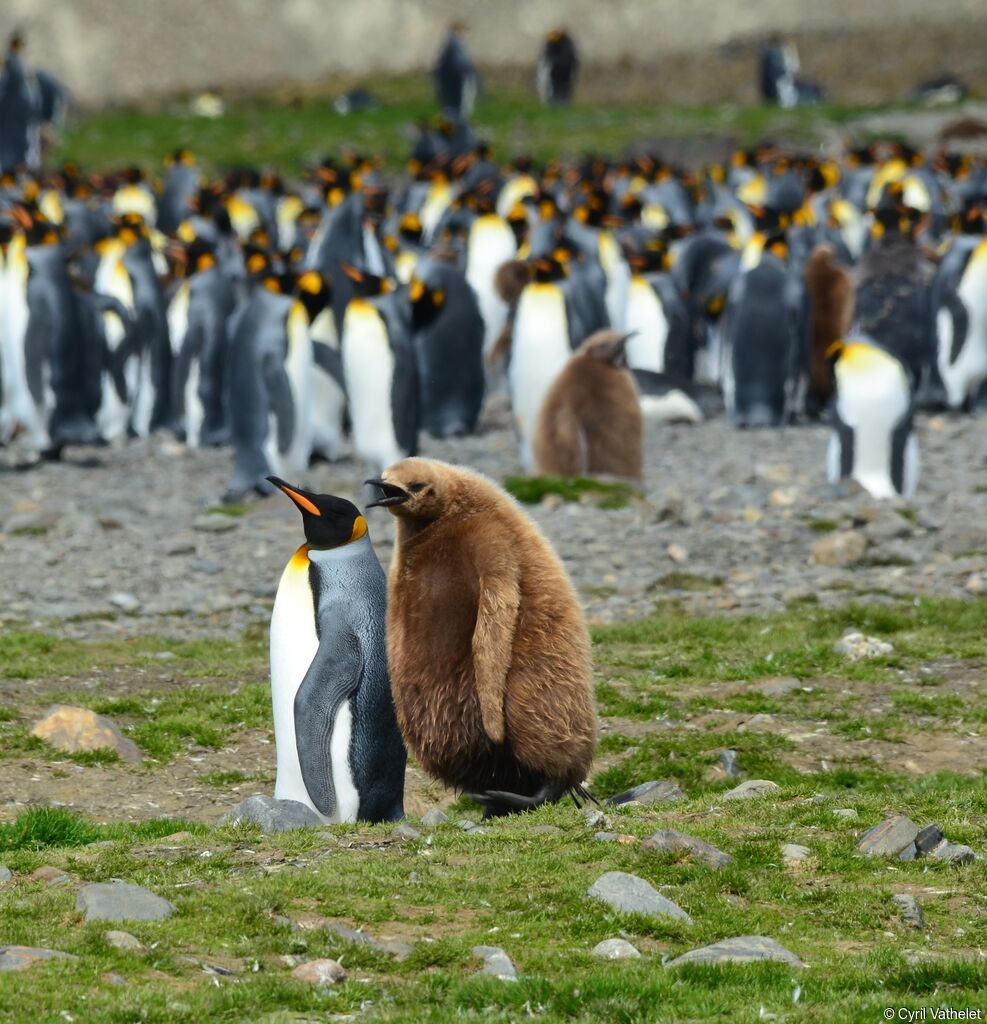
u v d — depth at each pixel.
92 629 52.62
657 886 25.48
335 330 93.19
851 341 71.06
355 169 156.00
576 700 29.16
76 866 26.88
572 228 117.00
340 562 32.66
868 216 141.38
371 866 26.16
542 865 26.05
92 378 89.06
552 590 29.20
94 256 123.88
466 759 29.78
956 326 95.62
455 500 29.75
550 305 80.25
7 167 196.62
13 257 87.00
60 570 59.75
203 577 58.50
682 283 125.12
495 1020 19.67
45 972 21.06
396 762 32.94
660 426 97.12
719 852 26.86
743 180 169.38
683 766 36.47
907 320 98.00
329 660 31.91
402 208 157.62
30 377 86.50
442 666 29.47
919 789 33.59
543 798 29.67
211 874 26.12
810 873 26.34
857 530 60.81
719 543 60.16
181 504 73.12
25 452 93.81
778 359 95.56
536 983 20.77
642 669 45.22
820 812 29.61
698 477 75.69
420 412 81.44
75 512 69.12
